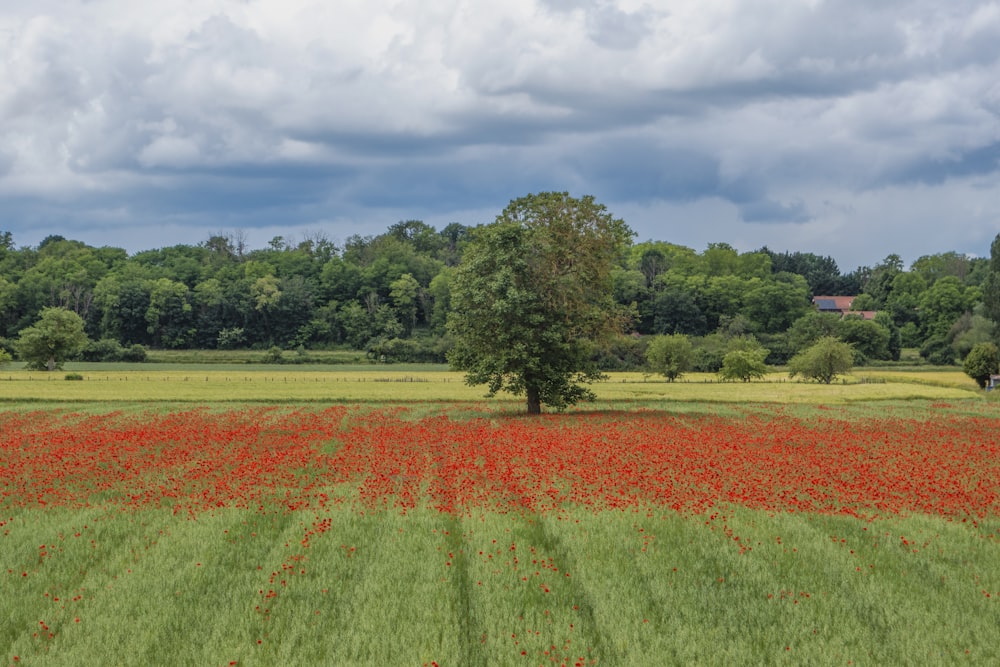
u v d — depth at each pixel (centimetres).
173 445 3375
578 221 5012
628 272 17275
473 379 4916
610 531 1861
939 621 1346
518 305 4716
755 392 7331
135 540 1825
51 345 11381
